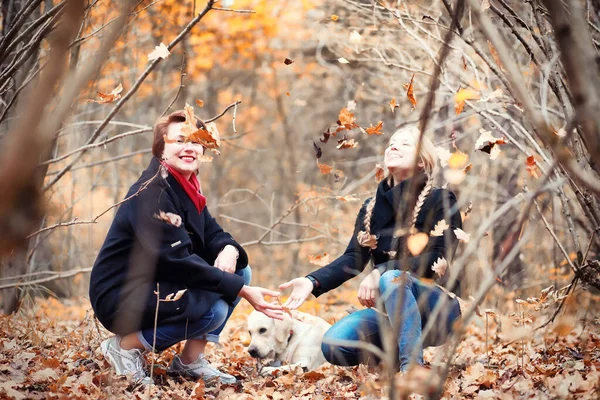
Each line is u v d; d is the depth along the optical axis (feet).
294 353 13.12
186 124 9.54
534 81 15.37
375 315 10.98
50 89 2.93
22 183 2.87
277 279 35.91
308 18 31.96
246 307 25.64
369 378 10.07
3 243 2.87
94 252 29.58
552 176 10.69
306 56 38.58
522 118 13.62
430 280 8.72
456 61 16.83
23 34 10.60
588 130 4.18
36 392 9.06
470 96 9.43
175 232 10.21
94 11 16.51
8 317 14.71
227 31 33.58
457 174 8.16
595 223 9.96
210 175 45.37
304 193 22.44
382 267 10.87
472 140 20.44
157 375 10.87
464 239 9.85
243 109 43.96
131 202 10.34
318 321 13.53
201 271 10.17
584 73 4.14
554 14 4.10
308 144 45.34
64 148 24.20
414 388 5.99
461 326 5.89
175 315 10.13
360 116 32.04
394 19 15.42
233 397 9.76
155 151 10.89
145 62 28.86
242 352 15.39
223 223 45.11
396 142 11.03
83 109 24.36
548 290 11.12
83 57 16.76
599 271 10.12
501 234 17.40
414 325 9.71
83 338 12.76
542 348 11.98
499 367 11.25
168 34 30.60
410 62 19.93
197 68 35.78
